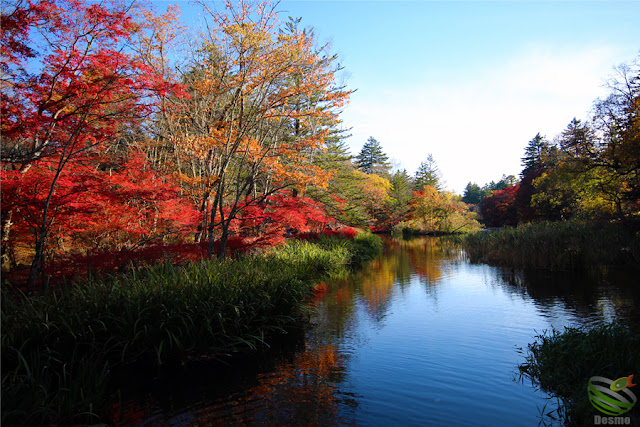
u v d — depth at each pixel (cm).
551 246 1497
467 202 8762
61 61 680
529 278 1285
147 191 905
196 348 577
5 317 504
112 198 823
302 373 543
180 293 610
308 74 1058
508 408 433
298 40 1002
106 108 787
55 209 730
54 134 743
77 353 528
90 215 861
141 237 1038
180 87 802
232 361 585
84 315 546
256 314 679
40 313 525
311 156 1744
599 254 1418
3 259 880
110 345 551
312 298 1058
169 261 775
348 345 666
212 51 1127
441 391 482
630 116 1906
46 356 490
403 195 4838
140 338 552
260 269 883
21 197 688
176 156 1268
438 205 4497
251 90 1040
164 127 1286
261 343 666
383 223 4725
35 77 689
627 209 1925
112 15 699
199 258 884
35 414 368
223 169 1030
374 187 4300
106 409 429
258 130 1280
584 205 2391
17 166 835
